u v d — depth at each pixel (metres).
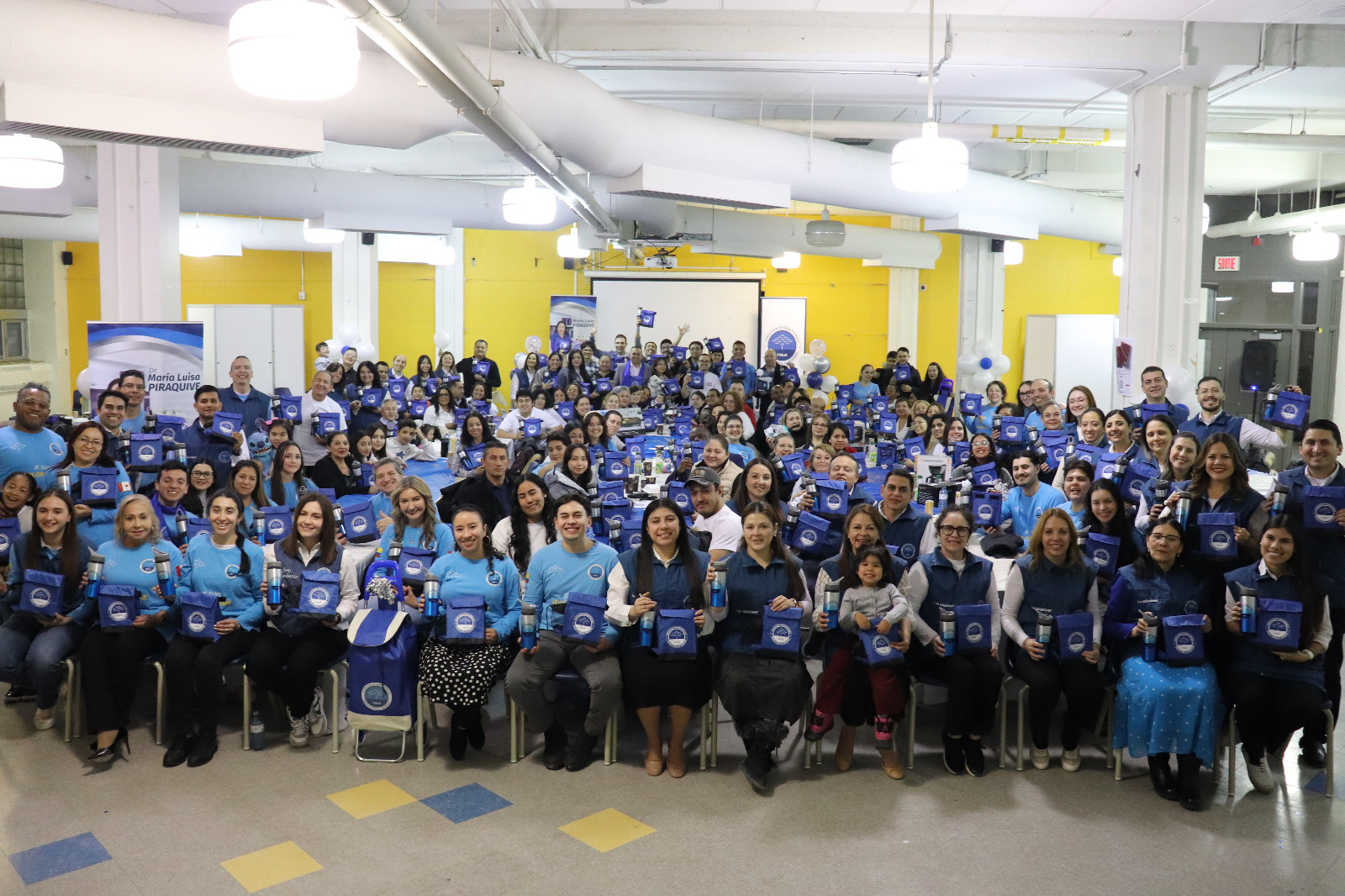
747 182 9.35
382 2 4.02
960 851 3.70
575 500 4.50
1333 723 4.28
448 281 18.95
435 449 10.03
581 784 4.25
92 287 16.38
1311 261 14.23
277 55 3.21
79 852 3.65
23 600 4.58
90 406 7.79
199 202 11.32
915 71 8.60
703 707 4.42
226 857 3.62
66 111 5.41
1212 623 4.34
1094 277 19.11
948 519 4.46
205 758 4.42
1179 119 8.43
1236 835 3.83
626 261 18.89
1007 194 12.29
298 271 18.50
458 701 4.29
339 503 6.44
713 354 14.91
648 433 10.05
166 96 5.71
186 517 5.32
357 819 3.92
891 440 8.41
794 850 3.70
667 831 3.84
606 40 7.93
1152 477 5.38
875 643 4.24
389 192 12.50
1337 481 4.61
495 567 4.62
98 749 4.39
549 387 11.90
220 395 8.02
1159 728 4.07
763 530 4.37
